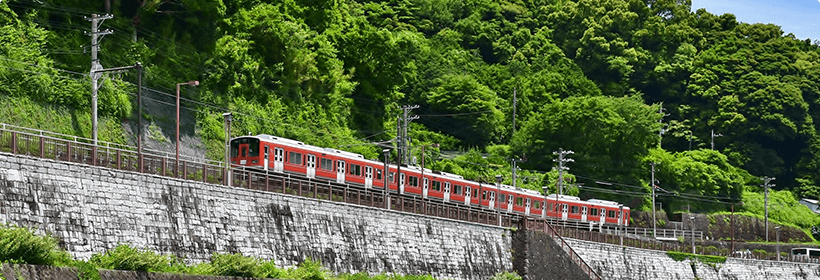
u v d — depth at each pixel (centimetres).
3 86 13025
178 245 9431
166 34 16700
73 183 8562
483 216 14475
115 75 15125
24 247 7275
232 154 13262
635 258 18225
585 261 16562
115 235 8819
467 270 13500
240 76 17875
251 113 17762
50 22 15175
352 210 11831
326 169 14125
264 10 19462
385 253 12156
